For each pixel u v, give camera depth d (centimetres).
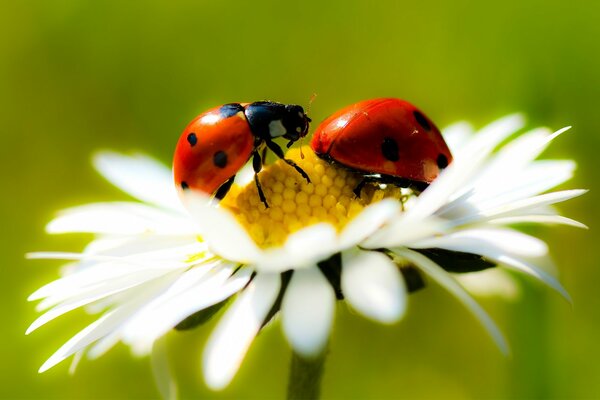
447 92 13
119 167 10
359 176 10
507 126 10
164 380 10
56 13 13
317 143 10
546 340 11
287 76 13
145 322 9
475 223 9
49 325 12
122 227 10
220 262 9
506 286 11
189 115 13
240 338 9
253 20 13
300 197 9
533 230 12
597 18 12
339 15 13
